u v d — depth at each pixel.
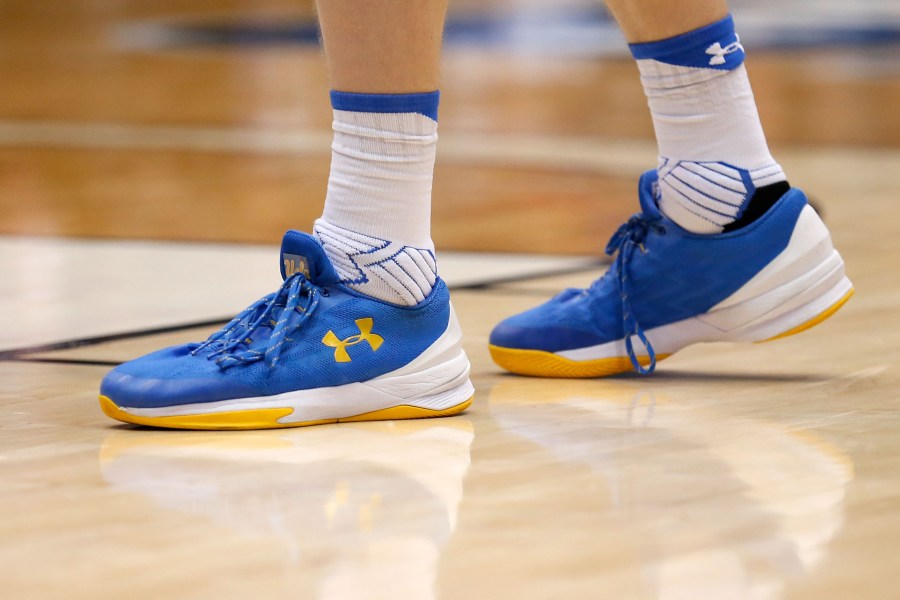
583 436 3.24
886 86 20.27
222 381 3.37
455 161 11.90
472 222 8.26
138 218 8.36
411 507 2.62
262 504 2.66
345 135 3.48
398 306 3.51
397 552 2.35
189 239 7.49
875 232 7.53
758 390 3.83
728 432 3.26
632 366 4.09
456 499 2.68
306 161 11.79
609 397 3.79
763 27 32.41
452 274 6.26
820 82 20.80
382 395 3.48
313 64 22.62
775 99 18.52
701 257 4.01
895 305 5.20
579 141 13.68
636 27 3.91
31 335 4.79
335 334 3.46
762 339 4.07
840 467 2.88
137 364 3.45
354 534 2.46
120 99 17.66
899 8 39.47
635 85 20.22
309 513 2.59
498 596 2.14
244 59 23.50
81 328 4.93
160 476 2.89
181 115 15.95
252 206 9.02
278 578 2.23
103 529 2.50
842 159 12.09
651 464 2.94
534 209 8.91
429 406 3.51
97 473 2.92
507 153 12.58
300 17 34.81
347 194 3.51
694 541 2.39
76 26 31.23
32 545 2.41
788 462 2.93
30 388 3.91
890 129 15.03
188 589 2.18
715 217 3.98
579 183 10.45
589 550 2.35
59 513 2.60
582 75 21.61
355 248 3.48
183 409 3.36
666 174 4.02
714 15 3.83
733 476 2.82
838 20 34.91
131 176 10.66
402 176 3.46
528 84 20.20
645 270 4.08
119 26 31.41
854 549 2.33
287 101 17.62
